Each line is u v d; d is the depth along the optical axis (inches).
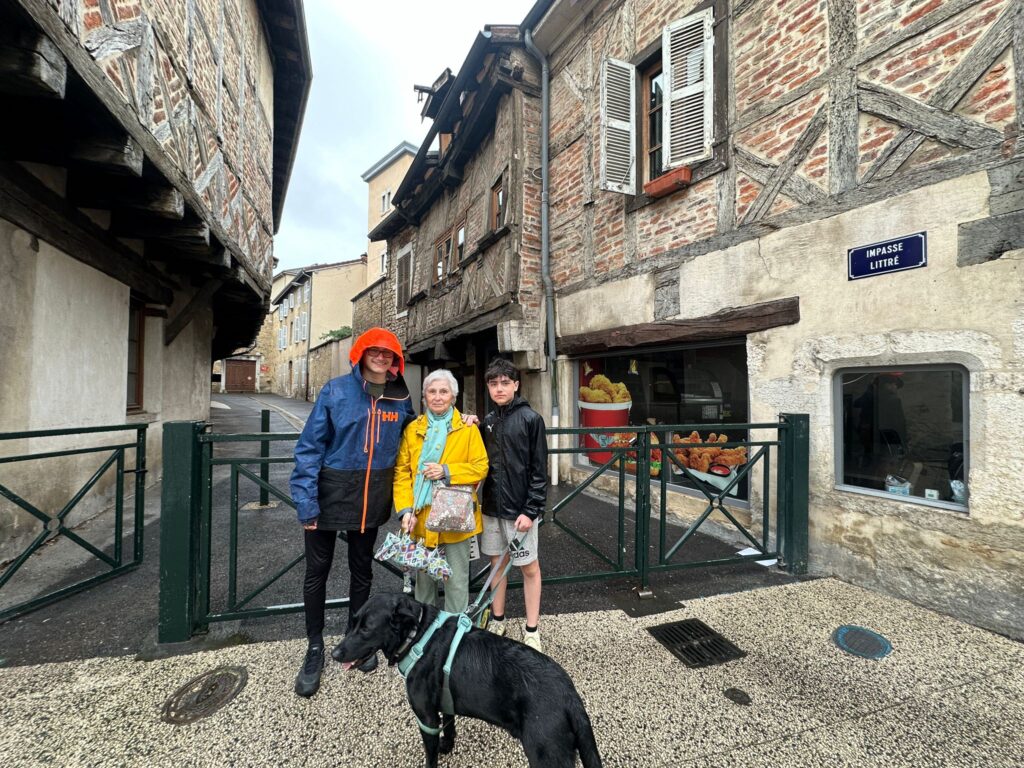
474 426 89.7
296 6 279.6
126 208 154.9
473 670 59.3
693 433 186.1
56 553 144.6
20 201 129.7
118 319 191.9
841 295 130.6
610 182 195.5
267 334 1355.8
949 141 109.3
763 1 153.9
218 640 99.3
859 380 131.6
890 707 79.7
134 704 79.2
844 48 131.0
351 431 85.1
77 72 97.2
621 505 125.1
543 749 52.0
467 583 92.7
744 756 69.2
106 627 104.3
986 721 76.3
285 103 362.3
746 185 158.2
